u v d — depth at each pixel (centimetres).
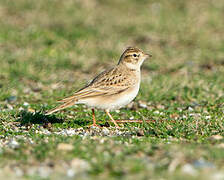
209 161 957
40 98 1855
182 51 2905
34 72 2273
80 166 938
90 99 1333
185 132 1255
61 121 1455
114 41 3031
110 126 1402
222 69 2405
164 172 898
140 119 1497
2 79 2161
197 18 3644
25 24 3331
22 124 1400
